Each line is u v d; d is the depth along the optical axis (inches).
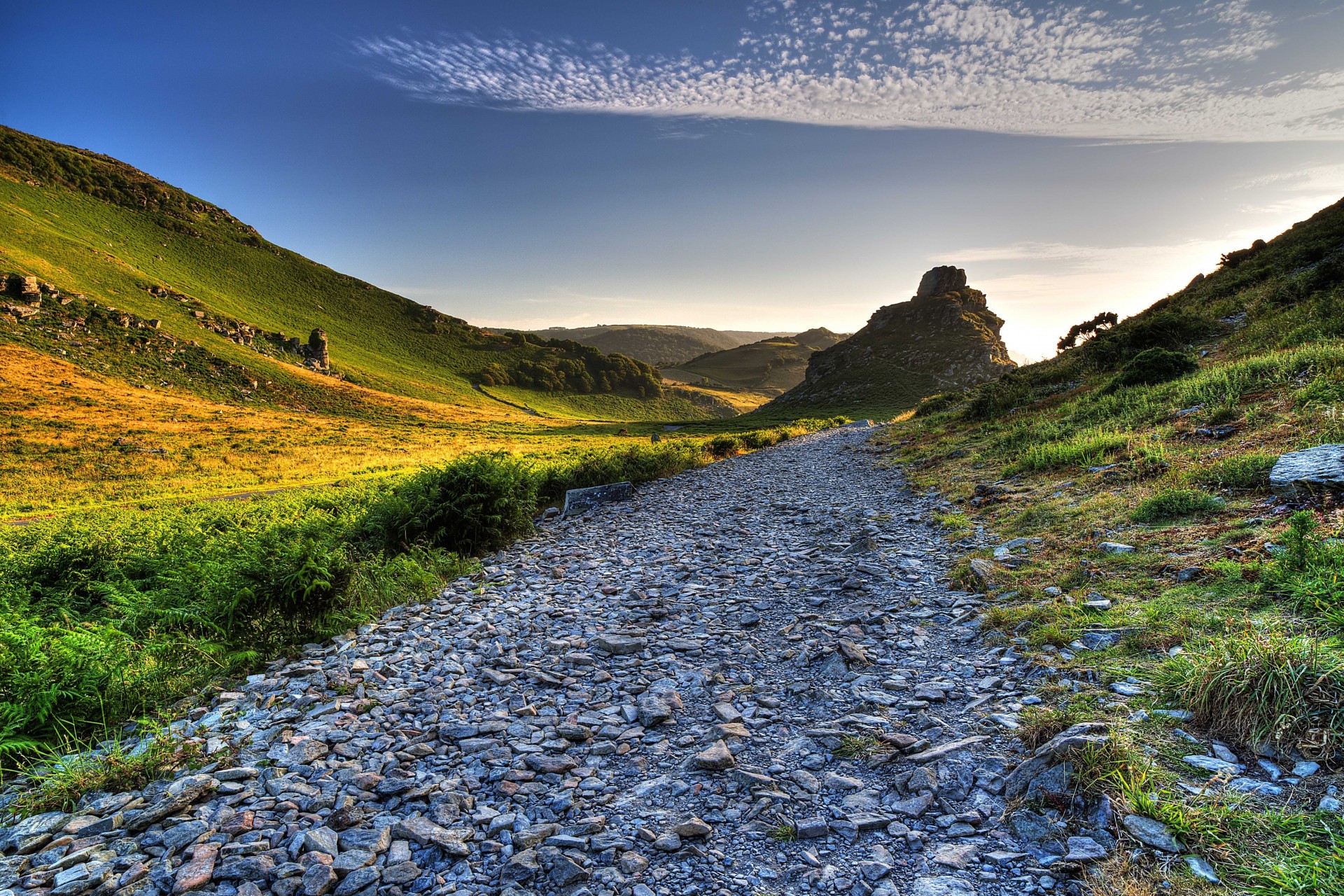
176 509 880.3
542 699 218.8
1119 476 387.9
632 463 901.2
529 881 123.6
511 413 7160.4
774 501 621.9
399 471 1759.4
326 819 148.5
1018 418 824.9
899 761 156.2
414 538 468.1
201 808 152.9
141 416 2824.8
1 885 124.4
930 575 314.5
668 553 441.7
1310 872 96.7
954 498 488.1
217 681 247.6
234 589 298.8
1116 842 113.3
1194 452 381.4
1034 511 372.2
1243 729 133.8
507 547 499.2
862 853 124.9
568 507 679.1
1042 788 130.6
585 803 152.7
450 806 151.1
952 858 118.8
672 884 120.6
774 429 1962.4
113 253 6815.9
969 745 155.3
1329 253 973.2
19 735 192.4
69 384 3107.8
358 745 187.0
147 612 309.0
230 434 2689.5
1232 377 510.9
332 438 2913.4
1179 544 257.0
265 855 132.3
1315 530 215.5
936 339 7140.8
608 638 267.3
